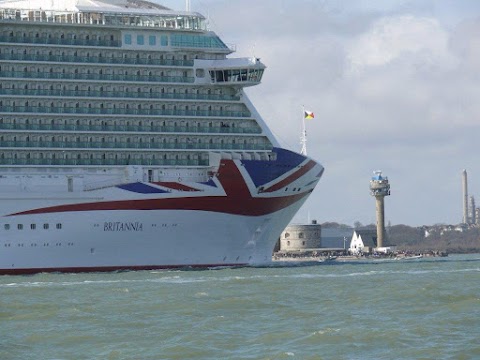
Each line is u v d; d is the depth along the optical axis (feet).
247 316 419.13
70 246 649.61
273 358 327.47
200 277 609.42
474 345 342.23
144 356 335.26
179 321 409.69
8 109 655.76
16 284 571.69
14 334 383.45
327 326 388.37
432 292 488.44
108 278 606.55
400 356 329.31
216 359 328.70
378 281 577.43
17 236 640.99
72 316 427.74
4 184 644.27
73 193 650.02
